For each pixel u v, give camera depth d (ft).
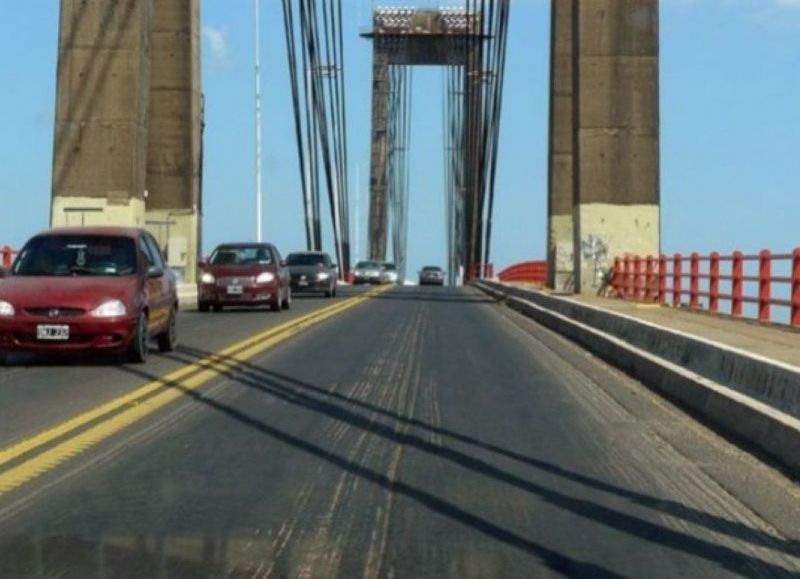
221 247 110.93
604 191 120.78
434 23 394.52
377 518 27.53
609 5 120.37
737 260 83.56
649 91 120.26
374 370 57.88
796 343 62.39
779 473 33.22
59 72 116.26
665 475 32.89
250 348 67.92
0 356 57.00
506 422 42.04
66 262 58.49
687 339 50.03
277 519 27.27
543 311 100.78
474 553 24.59
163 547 24.76
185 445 36.37
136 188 116.16
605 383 54.29
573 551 24.85
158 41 144.36
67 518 27.14
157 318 61.26
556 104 158.71
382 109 402.52
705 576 23.17
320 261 152.25
